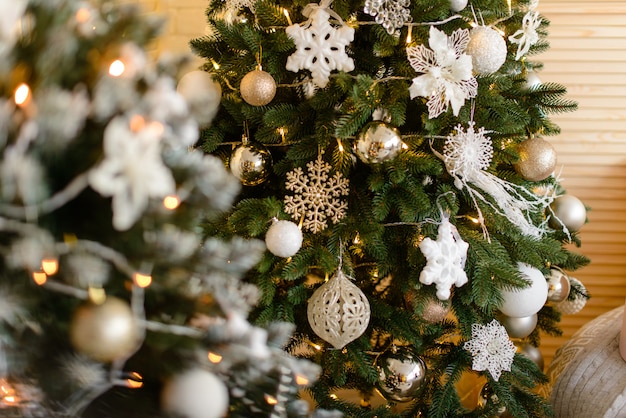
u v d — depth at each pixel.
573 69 2.23
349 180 1.74
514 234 1.74
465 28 1.69
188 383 1.33
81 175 1.24
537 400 1.82
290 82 1.74
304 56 1.65
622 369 1.79
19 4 1.20
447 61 1.62
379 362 1.77
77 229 1.29
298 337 1.80
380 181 1.67
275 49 1.68
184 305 1.34
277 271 1.70
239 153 1.71
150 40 1.34
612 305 2.31
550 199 1.83
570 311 2.02
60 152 1.26
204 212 1.34
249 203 1.70
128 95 1.27
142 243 1.29
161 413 1.34
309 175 1.70
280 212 1.71
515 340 2.00
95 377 1.29
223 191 1.33
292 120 1.70
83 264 1.23
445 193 1.69
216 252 1.33
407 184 1.69
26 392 1.28
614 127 2.24
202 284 1.34
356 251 1.79
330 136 1.69
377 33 1.66
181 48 2.25
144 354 1.35
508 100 1.73
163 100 1.29
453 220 1.73
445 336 1.89
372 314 1.75
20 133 1.17
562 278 1.90
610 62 2.22
